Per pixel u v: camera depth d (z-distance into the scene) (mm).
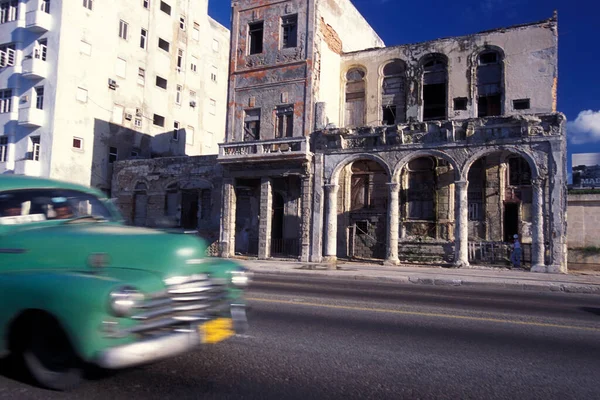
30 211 5148
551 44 24109
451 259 23453
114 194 32281
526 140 19953
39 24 31438
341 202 27312
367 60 28188
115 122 35062
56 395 4203
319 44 26172
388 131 22656
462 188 20953
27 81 32219
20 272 4453
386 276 16516
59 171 31203
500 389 4621
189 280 4586
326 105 26812
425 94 27125
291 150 24281
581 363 5531
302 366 5199
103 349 3842
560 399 4395
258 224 27531
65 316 3893
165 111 39625
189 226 30078
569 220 24031
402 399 4320
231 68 27734
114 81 35000
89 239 4613
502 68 24969
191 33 42906
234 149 25859
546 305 10266
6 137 32656
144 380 4641
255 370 5031
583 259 23422
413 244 24500
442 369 5203
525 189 24062
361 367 5215
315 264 22000
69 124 31953
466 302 10305
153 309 4160
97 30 34000
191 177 29391
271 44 26656
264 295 10297
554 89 24109
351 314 8242
